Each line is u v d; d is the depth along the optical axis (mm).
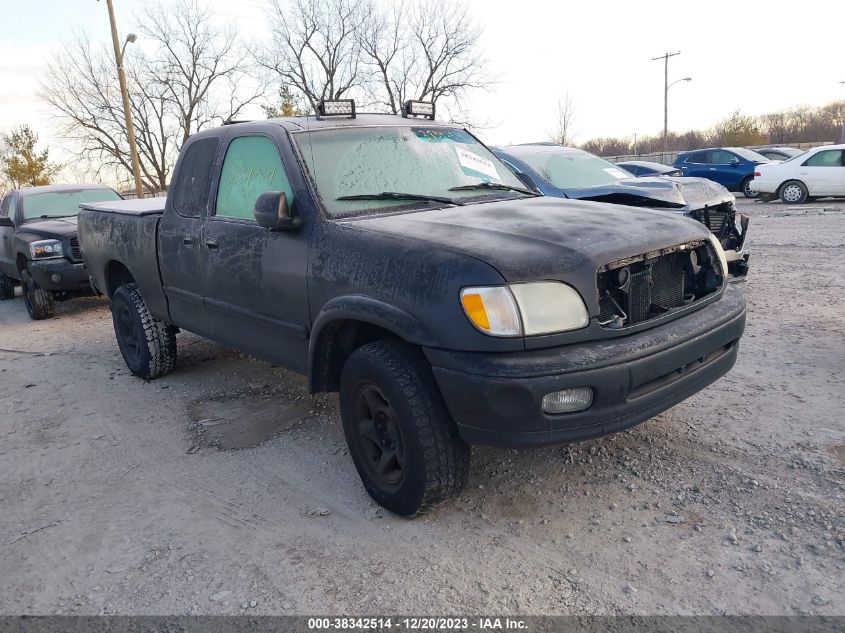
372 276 3047
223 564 2939
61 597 2807
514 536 2986
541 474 3496
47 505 3617
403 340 3107
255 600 2684
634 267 2990
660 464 3490
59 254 8180
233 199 4113
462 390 2727
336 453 3975
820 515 2918
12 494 3779
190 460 4039
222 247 4090
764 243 10422
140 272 5203
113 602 2742
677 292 3203
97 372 6035
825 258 8758
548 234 2994
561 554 2834
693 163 21000
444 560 2850
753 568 2633
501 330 2650
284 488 3594
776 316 6059
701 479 3311
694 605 2469
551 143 8898
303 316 3531
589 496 3258
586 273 2781
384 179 3766
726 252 6359
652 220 3312
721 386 4469
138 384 5562
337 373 3537
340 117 4090
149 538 3197
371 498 3379
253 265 3816
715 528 2910
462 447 3008
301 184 3537
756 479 3256
